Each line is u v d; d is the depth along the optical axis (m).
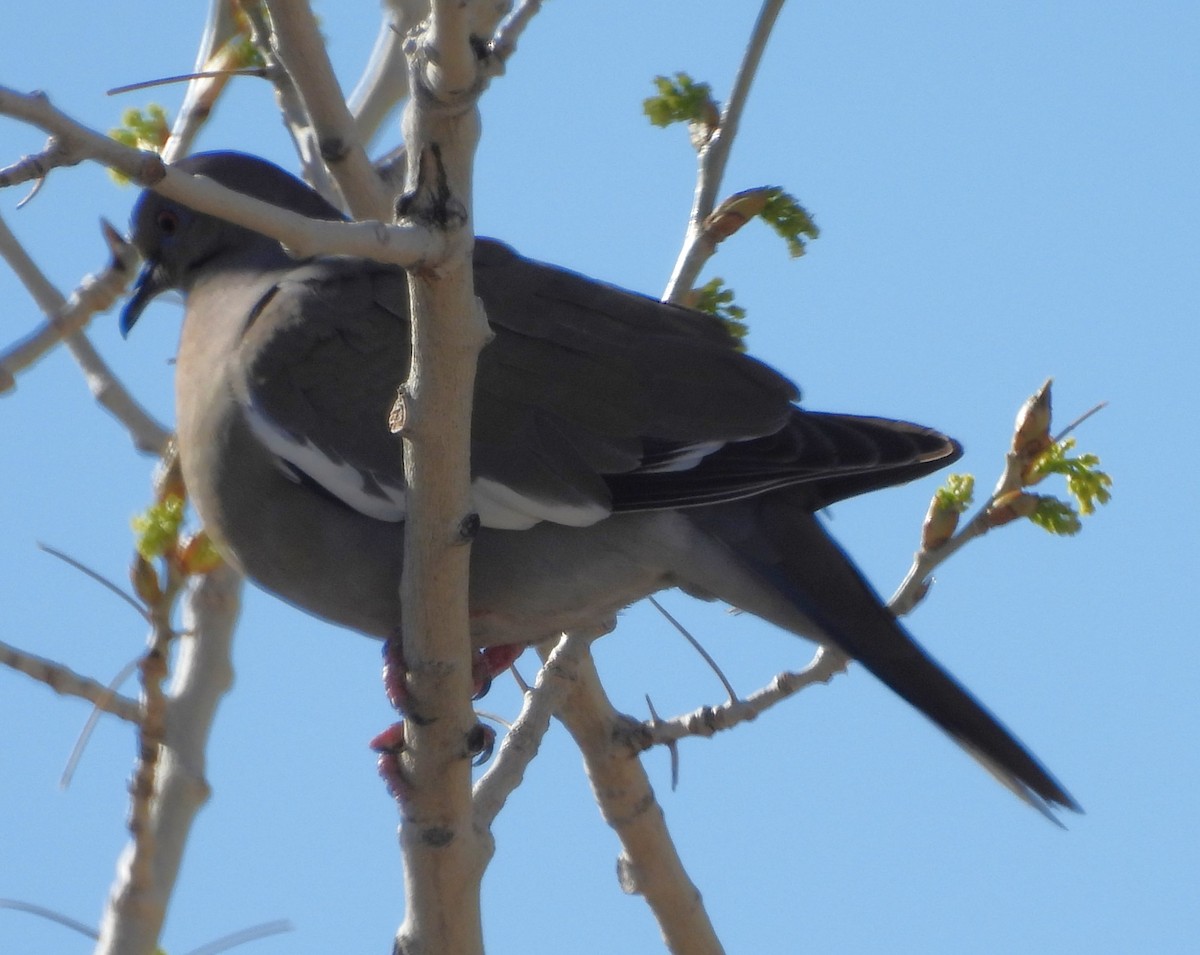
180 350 11.17
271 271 11.55
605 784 10.74
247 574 10.39
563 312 10.05
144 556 9.59
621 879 11.23
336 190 11.84
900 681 9.09
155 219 12.35
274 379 9.92
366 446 9.70
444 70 6.53
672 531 9.53
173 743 10.41
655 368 9.78
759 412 9.65
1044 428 9.94
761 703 10.12
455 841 8.32
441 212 6.53
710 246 10.45
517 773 9.41
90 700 9.55
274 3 9.71
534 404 9.66
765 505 9.61
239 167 12.16
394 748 9.09
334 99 10.00
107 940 9.60
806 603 9.35
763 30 10.32
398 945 8.52
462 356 7.01
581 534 9.58
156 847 10.10
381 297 10.09
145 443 11.03
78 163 5.62
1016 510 9.88
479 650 10.88
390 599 9.98
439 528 7.52
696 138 10.66
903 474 9.88
